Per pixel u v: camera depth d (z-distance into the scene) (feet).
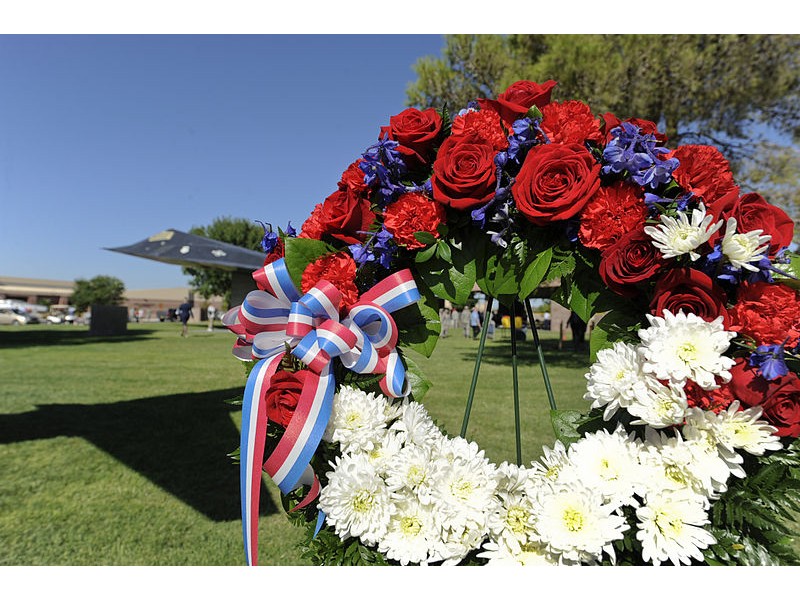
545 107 4.12
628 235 3.36
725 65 30.81
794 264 3.39
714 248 3.14
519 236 3.87
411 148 4.15
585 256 3.70
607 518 3.00
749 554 3.07
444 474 3.36
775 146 32.60
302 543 3.77
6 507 8.98
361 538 3.37
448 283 4.02
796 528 6.85
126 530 8.07
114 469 11.02
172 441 13.28
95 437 13.64
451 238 4.01
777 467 3.07
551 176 3.66
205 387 22.22
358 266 4.10
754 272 3.19
